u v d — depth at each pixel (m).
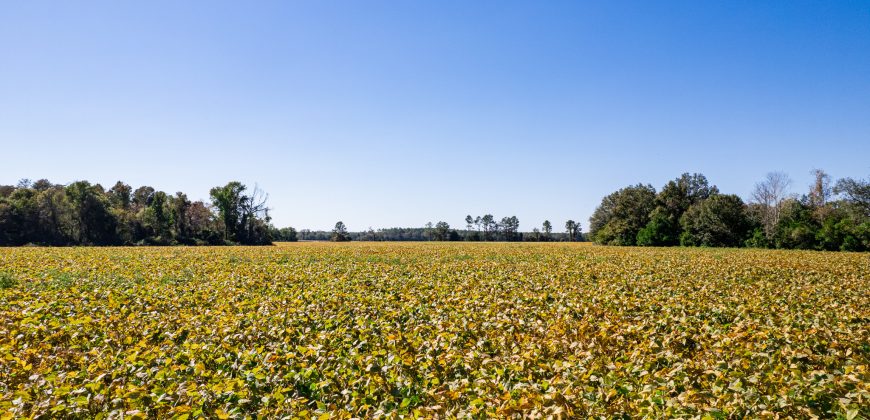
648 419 4.84
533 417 4.74
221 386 5.66
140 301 12.23
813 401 5.16
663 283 16.55
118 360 6.96
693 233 65.88
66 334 8.59
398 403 5.74
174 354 7.60
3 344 7.63
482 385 5.90
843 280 18.00
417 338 8.17
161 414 5.19
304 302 11.94
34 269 20.31
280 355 7.27
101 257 29.47
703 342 7.92
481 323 9.33
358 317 9.84
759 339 7.91
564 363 6.39
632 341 8.04
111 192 102.31
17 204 69.81
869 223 49.47
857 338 8.16
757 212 70.31
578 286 15.38
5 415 4.86
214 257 31.30
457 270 21.30
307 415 5.05
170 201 91.06
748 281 17.53
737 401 5.17
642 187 80.75
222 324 9.05
